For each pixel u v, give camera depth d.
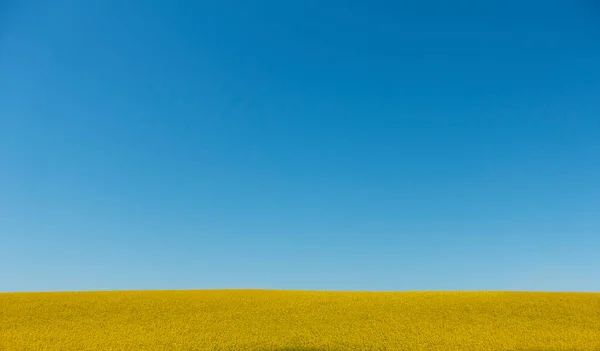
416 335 27.89
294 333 28.30
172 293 43.97
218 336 27.36
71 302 37.22
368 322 31.47
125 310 34.75
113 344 25.36
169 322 31.23
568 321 31.14
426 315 33.50
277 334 28.05
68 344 25.27
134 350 24.33
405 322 31.41
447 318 32.53
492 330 28.95
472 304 36.84
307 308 36.00
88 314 33.34
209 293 43.97
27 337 26.62
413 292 45.03
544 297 39.50
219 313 34.16
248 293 44.09
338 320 32.09
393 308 35.88
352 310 35.28
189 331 28.77
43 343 25.39
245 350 24.66
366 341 26.47
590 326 29.77
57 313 33.38
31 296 40.09
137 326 29.97
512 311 34.22
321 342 26.22
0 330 28.38
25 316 32.25
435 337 27.30
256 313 34.22
